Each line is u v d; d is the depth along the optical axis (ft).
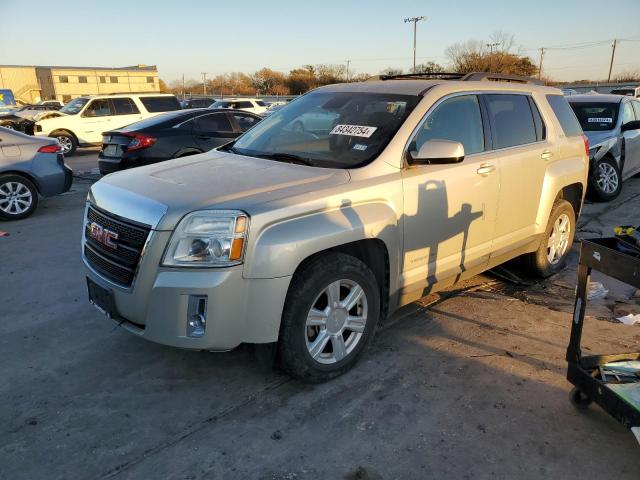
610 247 9.52
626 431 9.71
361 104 13.42
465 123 13.61
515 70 207.72
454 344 12.91
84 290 16.20
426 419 10.00
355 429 9.71
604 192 28.22
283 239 9.64
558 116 16.96
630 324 14.05
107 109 56.08
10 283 16.76
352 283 11.03
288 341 10.25
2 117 72.54
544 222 16.06
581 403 10.18
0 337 13.15
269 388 11.00
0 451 9.06
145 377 11.41
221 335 9.60
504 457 9.01
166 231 9.51
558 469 8.75
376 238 11.08
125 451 9.10
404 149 11.95
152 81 253.65
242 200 9.86
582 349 12.67
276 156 12.60
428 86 13.28
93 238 11.09
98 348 12.64
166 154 29.76
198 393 10.83
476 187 13.34
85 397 10.67
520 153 14.78
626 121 30.68
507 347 12.77
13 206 25.58
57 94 228.02
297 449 9.18
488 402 10.55
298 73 276.41
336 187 10.69
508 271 17.57
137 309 9.84
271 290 9.64
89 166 46.60
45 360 12.09
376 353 12.44
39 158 26.03
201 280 9.38
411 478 8.53
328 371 11.00
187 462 8.86
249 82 306.76
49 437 9.44
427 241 12.44
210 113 31.86
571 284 17.07
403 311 14.76
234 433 9.59
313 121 13.64
